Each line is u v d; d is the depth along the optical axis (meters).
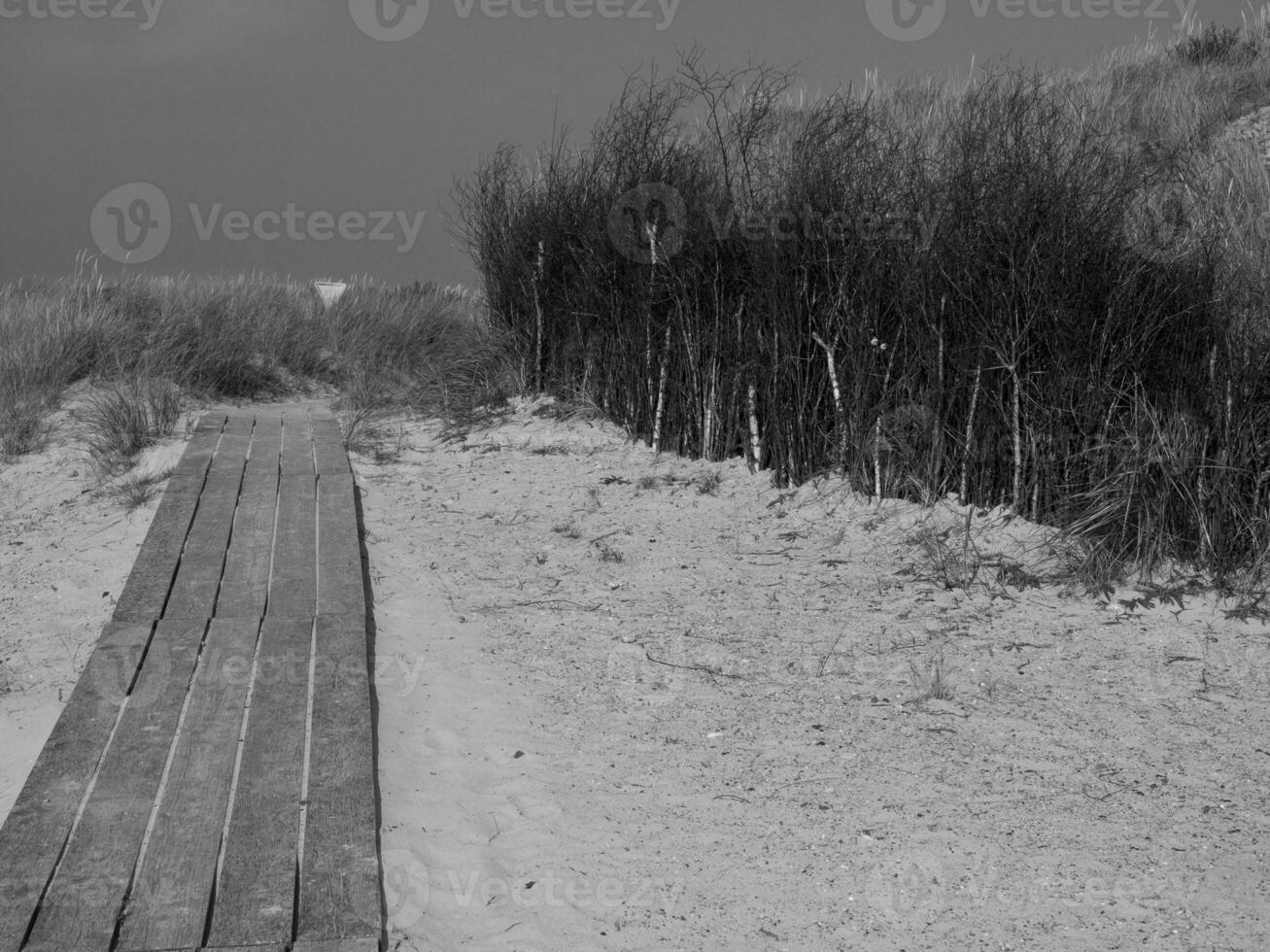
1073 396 6.91
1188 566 6.38
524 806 4.43
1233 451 6.49
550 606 6.46
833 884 3.88
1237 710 5.05
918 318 7.53
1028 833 4.13
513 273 11.05
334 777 4.30
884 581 6.61
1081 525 6.64
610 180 9.92
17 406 10.49
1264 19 15.81
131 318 12.46
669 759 4.77
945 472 7.46
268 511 7.64
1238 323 6.76
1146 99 13.08
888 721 5.02
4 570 7.74
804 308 8.05
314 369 12.95
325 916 3.50
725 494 8.15
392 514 8.20
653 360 9.30
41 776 4.31
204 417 10.55
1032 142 7.59
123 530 8.14
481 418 10.45
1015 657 5.62
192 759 4.43
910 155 8.20
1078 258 6.90
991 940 3.56
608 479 8.66
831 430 8.09
